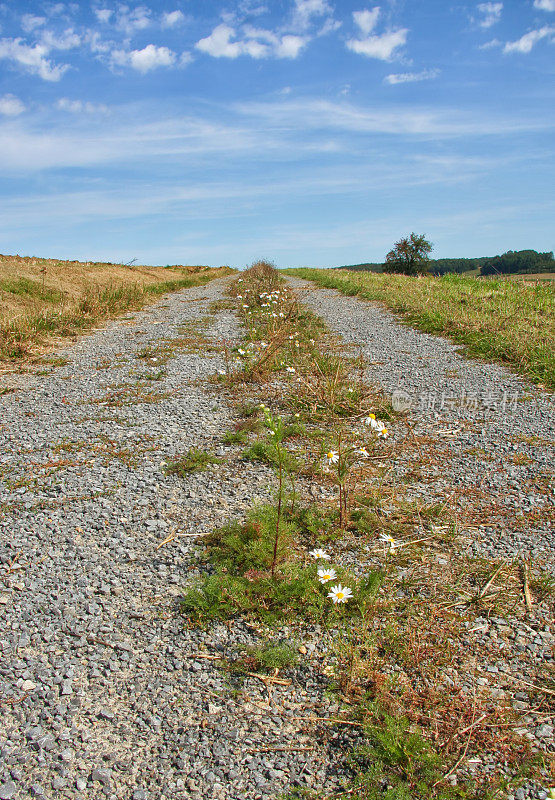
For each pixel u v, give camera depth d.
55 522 3.61
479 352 8.09
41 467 4.43
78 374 7.38
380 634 2.65
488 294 13.18
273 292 13.55
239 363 7.59
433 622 2.73
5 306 11.66
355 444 4.83
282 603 2.85
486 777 1.96
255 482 4.16
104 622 2.74
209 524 3.58
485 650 2.56
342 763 2.02
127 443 4.92
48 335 10.09
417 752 2.00
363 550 3.31
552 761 2.02
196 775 1.97
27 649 2.55
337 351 8.53
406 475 4.32
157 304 15.30
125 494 3.98
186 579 3.07
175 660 2.50
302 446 4.86
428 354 8.26
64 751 2.04
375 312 12.59
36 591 2.95
